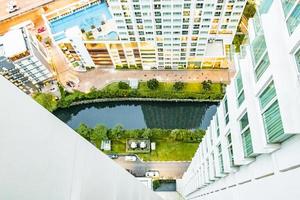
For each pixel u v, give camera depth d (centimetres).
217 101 6197
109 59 6500
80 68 6700
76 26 6097
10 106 375
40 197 433
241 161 1423
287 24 898
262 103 1124
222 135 1923
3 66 6009
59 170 507
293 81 859
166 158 5900
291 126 851
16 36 6000
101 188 772
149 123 6378
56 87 6606
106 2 6400
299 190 814
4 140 356
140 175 5834
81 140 657
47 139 471
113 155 5912
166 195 5600
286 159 959
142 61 6475
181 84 6194
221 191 2158
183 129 6128
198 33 5712
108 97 6369
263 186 1171
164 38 5856
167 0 5103
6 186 351
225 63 6312
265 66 1088
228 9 5338
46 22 6378
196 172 3775
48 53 6912
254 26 1251
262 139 1097
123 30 5809
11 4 7788
